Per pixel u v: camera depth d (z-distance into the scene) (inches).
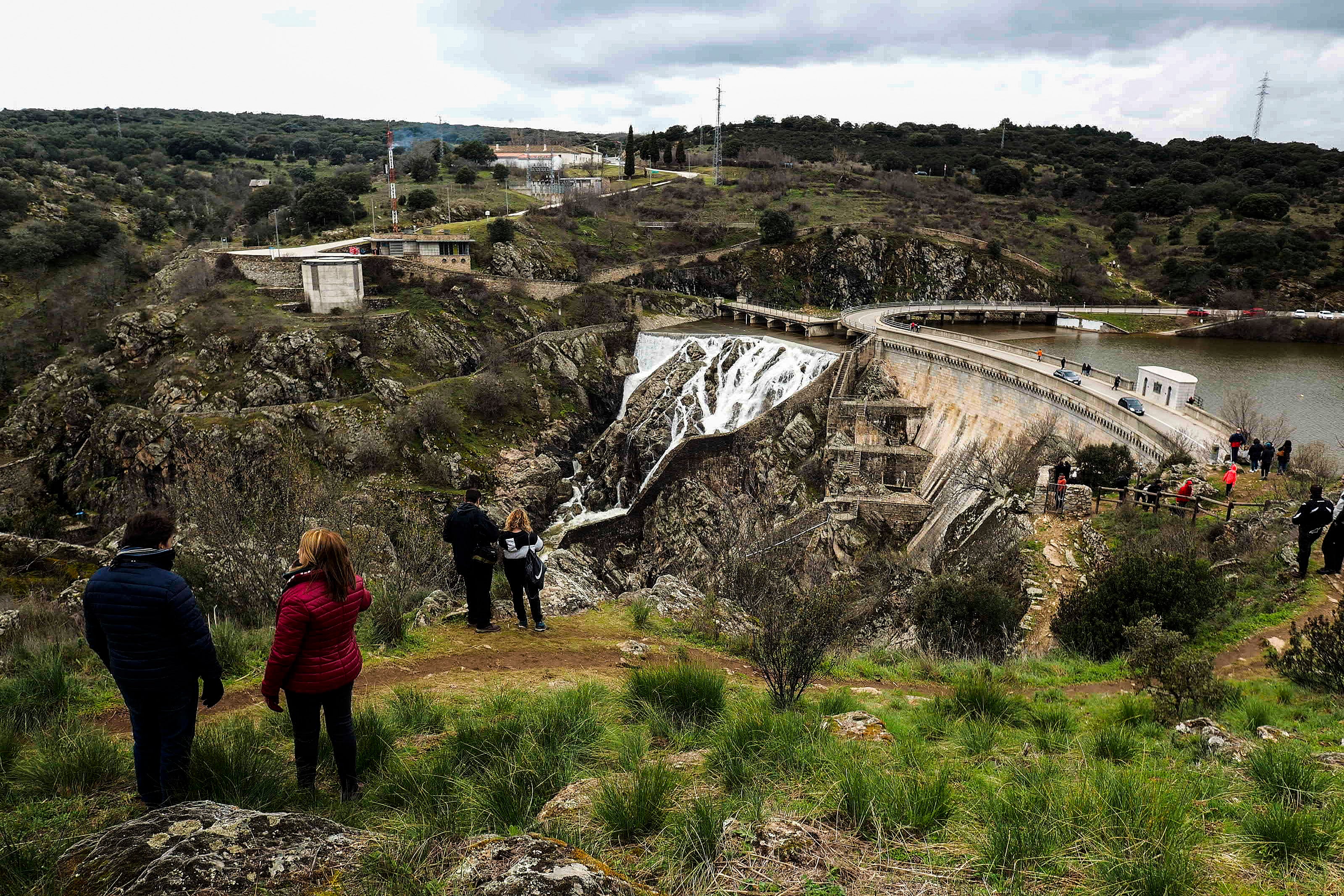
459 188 5620.1
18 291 3853.3
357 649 266.2
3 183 4527.6
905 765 280.7
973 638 933.2
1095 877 189.2
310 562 256.5
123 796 252.2
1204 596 752.3
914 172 6870.1
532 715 315.9
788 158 7017.7
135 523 248.5
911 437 2701.8
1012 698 440.1
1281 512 970.1
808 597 555.2
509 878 164.9
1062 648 799.7
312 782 264.1
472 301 3484.3
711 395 3240.7
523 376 3159.5
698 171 6628.9
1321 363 3149.6
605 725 329.1
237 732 288.5
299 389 2760.8
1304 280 4256.9
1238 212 5206.7
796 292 4495.6
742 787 248.7
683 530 2500.0
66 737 286.8
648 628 610.5
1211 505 1117.1
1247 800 256.2
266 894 167.2
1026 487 1551.4
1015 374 2250.2
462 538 503.5
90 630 245.8
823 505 2276.1
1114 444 1441.9
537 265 4013.3
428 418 2650.1
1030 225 5428.2
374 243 3629.4
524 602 549.6
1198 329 3860.7
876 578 1739.7
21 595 886.4
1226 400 2252.7
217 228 5191.9
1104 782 242.5
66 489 2618.1
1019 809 220.5
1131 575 786.8
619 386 3533.5
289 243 4160.9
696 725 342.0
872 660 637.9
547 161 6825.8
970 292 4601.4
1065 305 4446.4
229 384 2719.0
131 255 4252.0
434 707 353.4
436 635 506.6
